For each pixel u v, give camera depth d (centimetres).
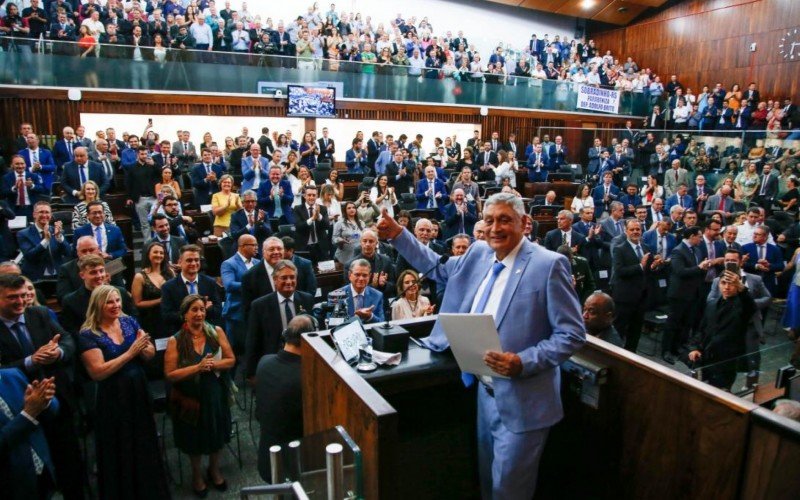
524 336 188
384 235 218
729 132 929
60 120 1044
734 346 394
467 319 178
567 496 227
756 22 1530
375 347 223
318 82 1206
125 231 673
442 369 210
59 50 970
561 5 1766
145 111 1122
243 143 987
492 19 1759
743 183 895
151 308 435
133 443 288
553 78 1578
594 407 208
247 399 447
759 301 471
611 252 558
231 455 370
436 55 1413
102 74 1012
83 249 420
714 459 170
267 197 742
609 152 1121
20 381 255
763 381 299
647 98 1586
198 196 833
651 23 1797
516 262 195
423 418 232
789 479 150
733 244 608
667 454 185
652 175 1032
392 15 1598
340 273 516
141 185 786
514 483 190
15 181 698
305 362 223
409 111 1362
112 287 299
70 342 307
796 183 845
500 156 1136
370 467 166
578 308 187
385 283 467
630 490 200
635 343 553
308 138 1080
